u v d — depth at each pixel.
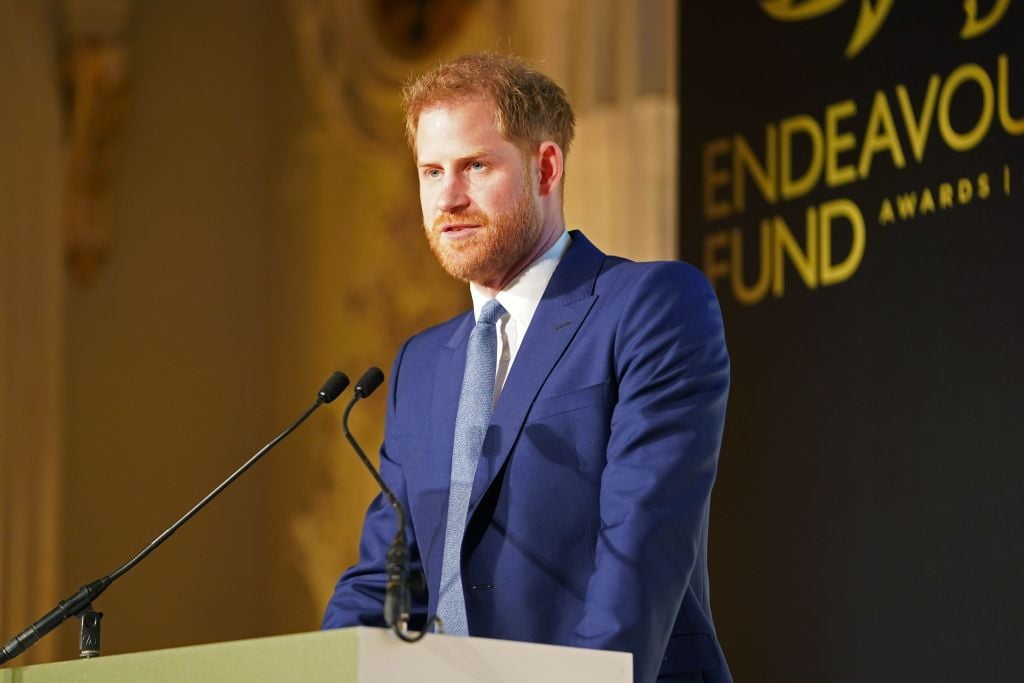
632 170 17.98
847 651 11.91
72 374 22.59
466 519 6.85
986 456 11.21
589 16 18.62
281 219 23.53
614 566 6.16
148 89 23.52
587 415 6.81
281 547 22.64
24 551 21.77
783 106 13.23
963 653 11.14
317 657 5.05
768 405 12.84
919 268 11.91
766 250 13.14
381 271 22.00
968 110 11.77
